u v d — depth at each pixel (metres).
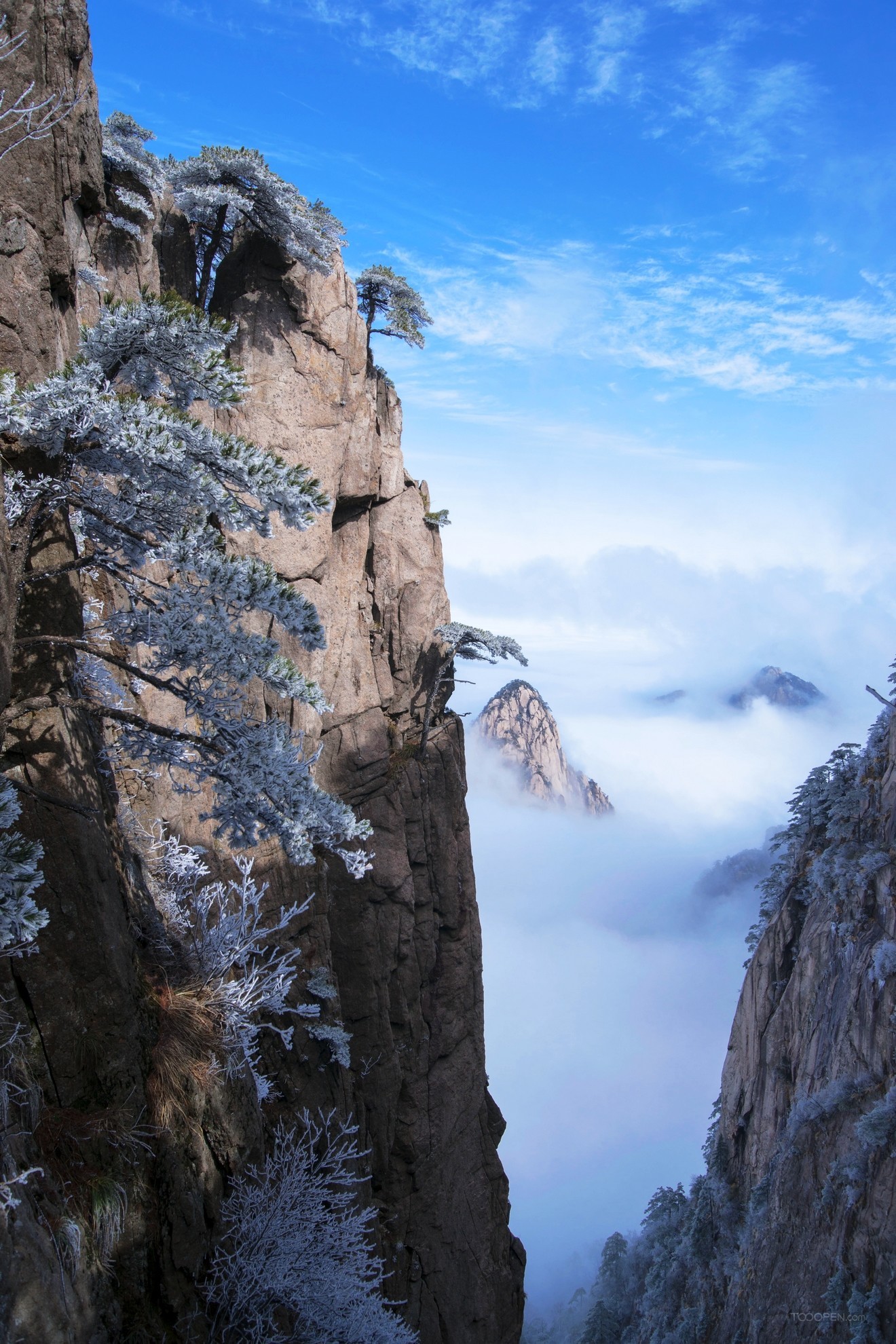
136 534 8.45
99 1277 7.28
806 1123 39.81
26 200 8.42
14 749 8.23
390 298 25.12
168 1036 9.45
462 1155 24.73
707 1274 47.25
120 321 7.31
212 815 8.38
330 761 22.97
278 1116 17.59
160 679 8.26
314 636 8.28
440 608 26.56
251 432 20.81
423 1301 22.67
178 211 21.25
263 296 21.03
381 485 25.08
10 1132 6.73
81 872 8.26
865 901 42.25
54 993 7.87
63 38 8.78
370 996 22.62
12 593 7.16
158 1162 8.45
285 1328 9.97
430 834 25.05
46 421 7.10
